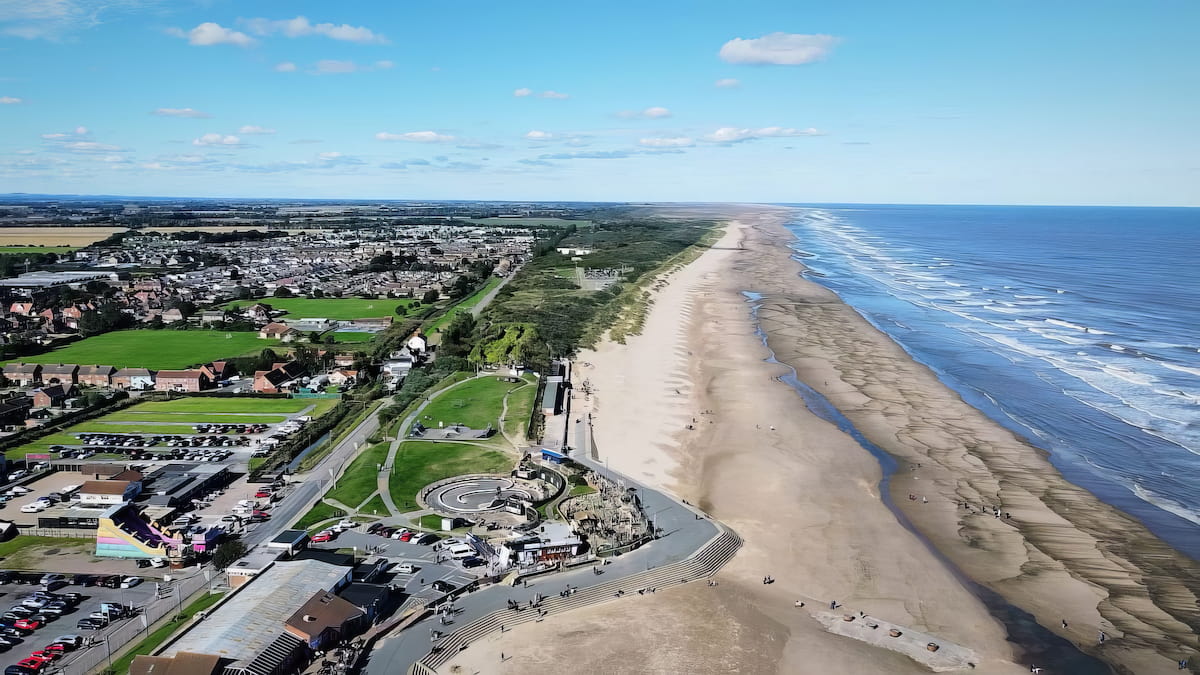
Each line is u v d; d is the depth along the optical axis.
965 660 77.50
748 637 80.75
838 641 80.31
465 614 84.81
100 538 102.00
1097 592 90.50
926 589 91.06
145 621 84.50
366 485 122.62
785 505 113.75
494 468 129.25
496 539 103.81
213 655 72.12
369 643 79.19
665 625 83.00
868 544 101.94
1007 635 82.00
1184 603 88.19
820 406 160.38
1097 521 108.19
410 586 91.19
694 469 128.25
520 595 89.06
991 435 142.38
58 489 125.31
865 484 121.00
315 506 116.00
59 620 84.94
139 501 117.25
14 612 85.75
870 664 76.38
